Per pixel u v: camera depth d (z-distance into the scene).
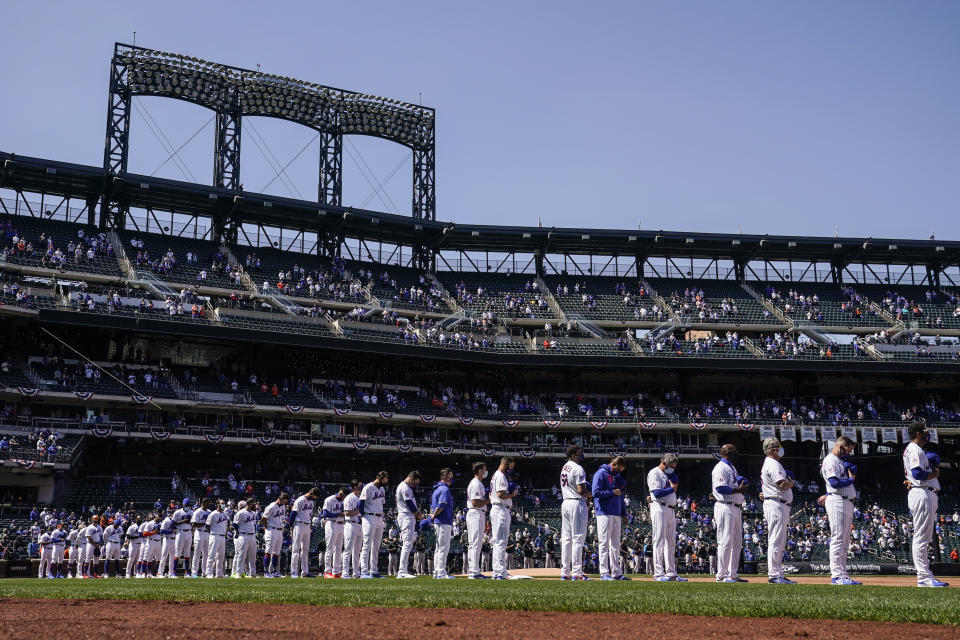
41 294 54.78
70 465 46.19
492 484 18.81
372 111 72.12
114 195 62.47
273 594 13.10
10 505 43.69
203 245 65.81
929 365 63.81
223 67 66.38
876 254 75.25
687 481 63.66
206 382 55.56
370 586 15.54
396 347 58.31
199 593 13.52
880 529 53.59
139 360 56.47
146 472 53.38
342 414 56.44
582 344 66.81
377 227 69.12
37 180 60.03
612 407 63.56
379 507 21.34
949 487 63.19
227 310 58.66
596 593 12.65
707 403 65.94
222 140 66.69
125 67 63.53
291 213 66.25
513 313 69.06
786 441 65.75
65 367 52.16
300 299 63.09
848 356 66.12
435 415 59.12
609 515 18.06
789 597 11.65
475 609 10.77
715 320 70.12
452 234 70.56
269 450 56.00
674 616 9.80
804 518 55.53
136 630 8.76
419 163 73.94
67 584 18.31
